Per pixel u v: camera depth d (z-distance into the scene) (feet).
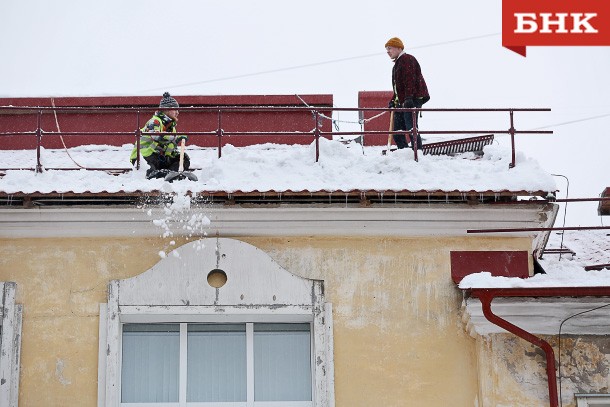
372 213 55.21
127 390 54.19
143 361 54.54
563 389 52.95
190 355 54.75
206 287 54.08
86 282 54.65
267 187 54.54
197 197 54.54
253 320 54.85
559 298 52.37
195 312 53.88
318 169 56.44
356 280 55.01
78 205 54.65
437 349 54.24
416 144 57.52
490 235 55.72
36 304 54.34
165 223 55.01
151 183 54.90
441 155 62.49
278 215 55.11
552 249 65.46
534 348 53.52
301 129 74.49
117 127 74.54
